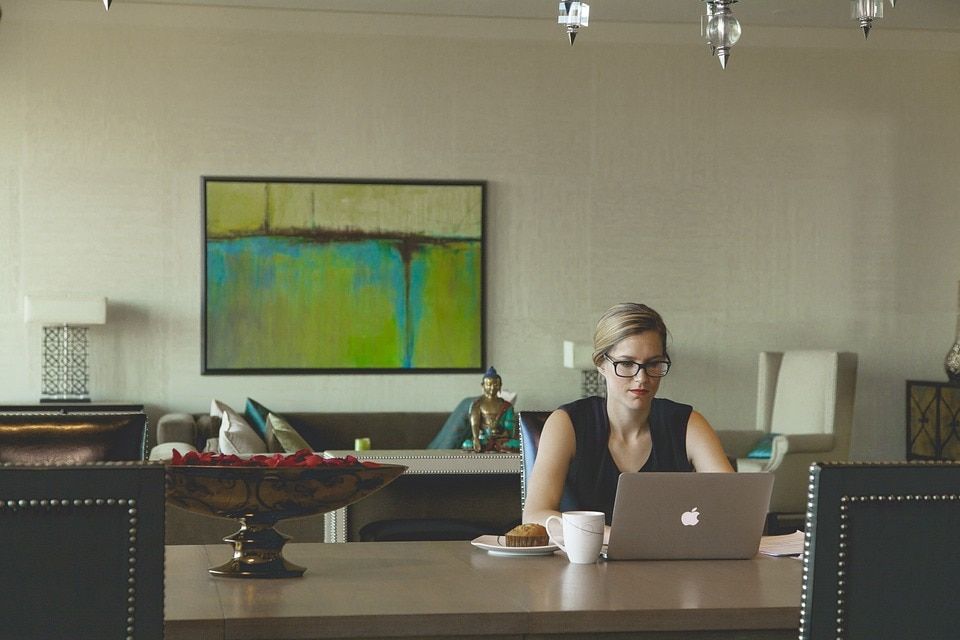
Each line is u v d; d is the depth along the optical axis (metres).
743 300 7.86
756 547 2.27
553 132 7.68
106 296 7.26
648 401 2.66
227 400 7.36
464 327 7.56
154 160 7.31
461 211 7.57
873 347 7.99
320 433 7.23
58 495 1.37
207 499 1.97
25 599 1.37
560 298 7.68
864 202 7.99
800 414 7.12
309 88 7.45
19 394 7.16
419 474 4.80
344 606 1.73
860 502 1.50
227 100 7.38
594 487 2.66
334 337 7.44
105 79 7.27
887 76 8.00
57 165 7.22
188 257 7.34
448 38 7.58
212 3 7.30
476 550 2.36
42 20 7.21
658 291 7.78
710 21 3.78
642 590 1.89
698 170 7.82
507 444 5.09
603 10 7.44
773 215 7.89
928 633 1.53
